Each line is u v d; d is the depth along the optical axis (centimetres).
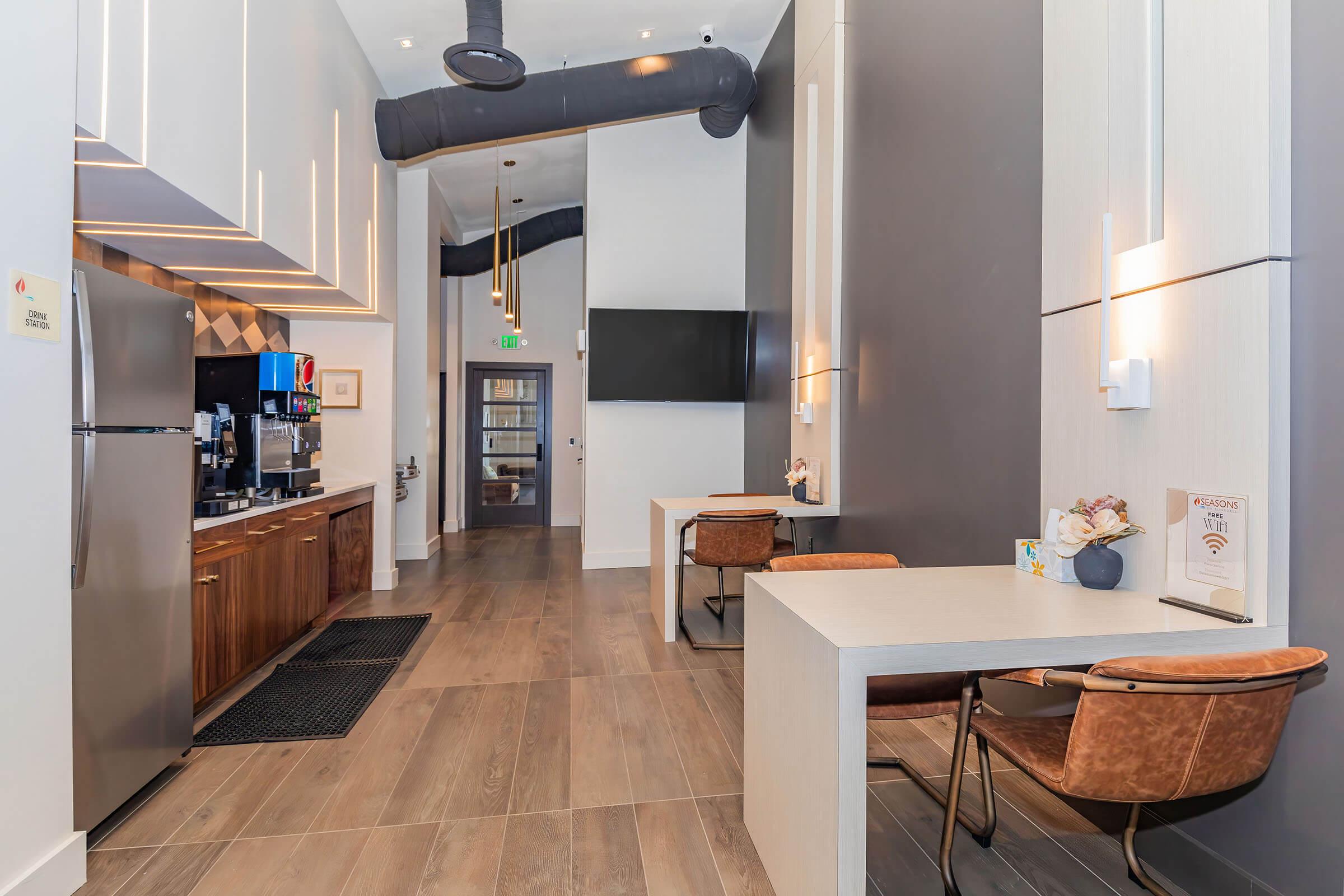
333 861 188
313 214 355
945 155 290
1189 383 167
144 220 270
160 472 227
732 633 405
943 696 186
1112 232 189
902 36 328
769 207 546
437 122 465
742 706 297
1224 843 167
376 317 488
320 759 247
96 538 196
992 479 257
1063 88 209
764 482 557
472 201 752
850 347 385
